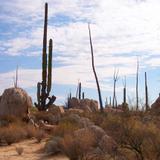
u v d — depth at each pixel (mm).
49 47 35344
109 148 15328
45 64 35344
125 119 21422
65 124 24656
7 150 20656
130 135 14648
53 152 18250
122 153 13883
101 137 17781
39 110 35812
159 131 16719
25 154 18859
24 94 32000
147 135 15125
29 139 24234
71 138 17891
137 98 26547
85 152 15805
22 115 31047
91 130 18703
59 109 35719
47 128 27297
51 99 35844
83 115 32125
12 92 31531
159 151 13312
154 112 26531
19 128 25391
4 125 28562
